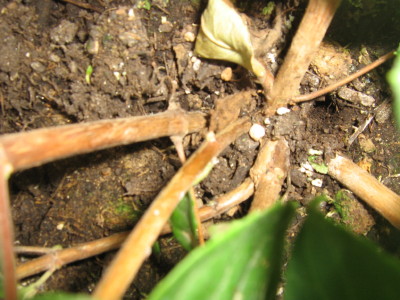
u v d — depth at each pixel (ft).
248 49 0.44
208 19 0.45
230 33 0.44
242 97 0.53
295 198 0.56
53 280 0.52
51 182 0.55
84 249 0.48
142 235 0.32
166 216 0.35
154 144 0.57
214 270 0.21
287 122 0.53
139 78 0.52
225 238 0.20
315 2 0.39
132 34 0.52
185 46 0.55
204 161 0.41
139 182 0.55
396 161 0.58
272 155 0.52
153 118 0.41
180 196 0.37
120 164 0.56
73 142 0.31
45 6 0.54
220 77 0.55
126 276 0.30
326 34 0.58
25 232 0.54
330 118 0.58
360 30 0.58
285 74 0.46
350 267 0.22
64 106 0.53
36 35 0.53
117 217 0.54
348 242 0.22
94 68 0.52
